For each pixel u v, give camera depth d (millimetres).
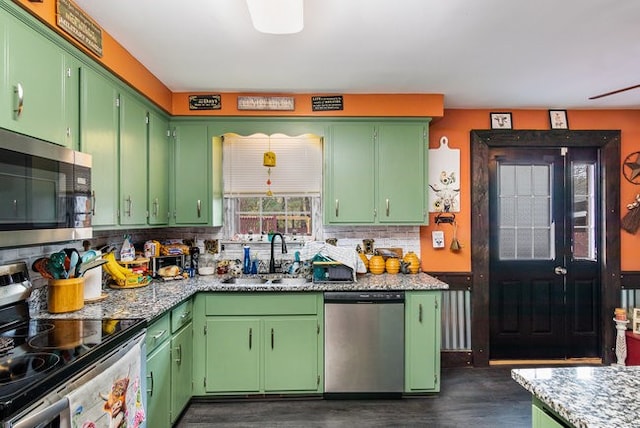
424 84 2822
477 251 3352
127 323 1640
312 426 2350
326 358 2654
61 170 1580
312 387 2658
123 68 2186
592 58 2363
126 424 1459
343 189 3061
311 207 3412
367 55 2314
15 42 1410
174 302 2107
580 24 1944
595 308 3416
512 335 3412
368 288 2648
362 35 2062
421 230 3391
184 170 3031
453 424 2377
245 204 3430
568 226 3422
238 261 3283
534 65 2473
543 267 3416
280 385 2650
